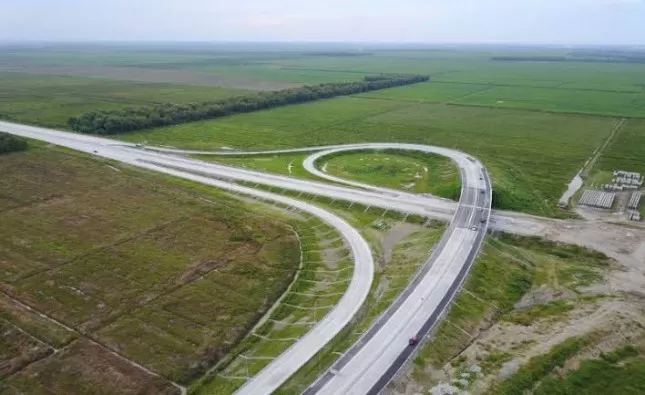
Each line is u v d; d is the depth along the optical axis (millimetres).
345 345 64000
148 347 64938
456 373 58562
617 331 66812
